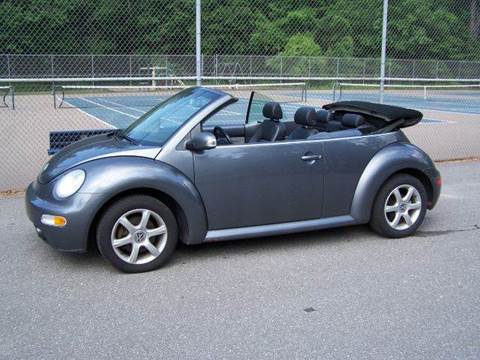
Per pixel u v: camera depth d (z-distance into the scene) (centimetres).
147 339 346
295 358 324
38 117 1822
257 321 371
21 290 421
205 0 2258
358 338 347
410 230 551
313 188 508
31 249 512
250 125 581
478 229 582
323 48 2412
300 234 562
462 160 1000
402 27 2359
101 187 433
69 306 394
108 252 444
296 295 413
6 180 805
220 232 482
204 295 413
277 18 2386
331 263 481
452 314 382
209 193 471
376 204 537
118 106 2188
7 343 341
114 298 407
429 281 441
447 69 2423
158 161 458
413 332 356
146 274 454
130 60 2114
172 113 509
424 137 1322
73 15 2017
